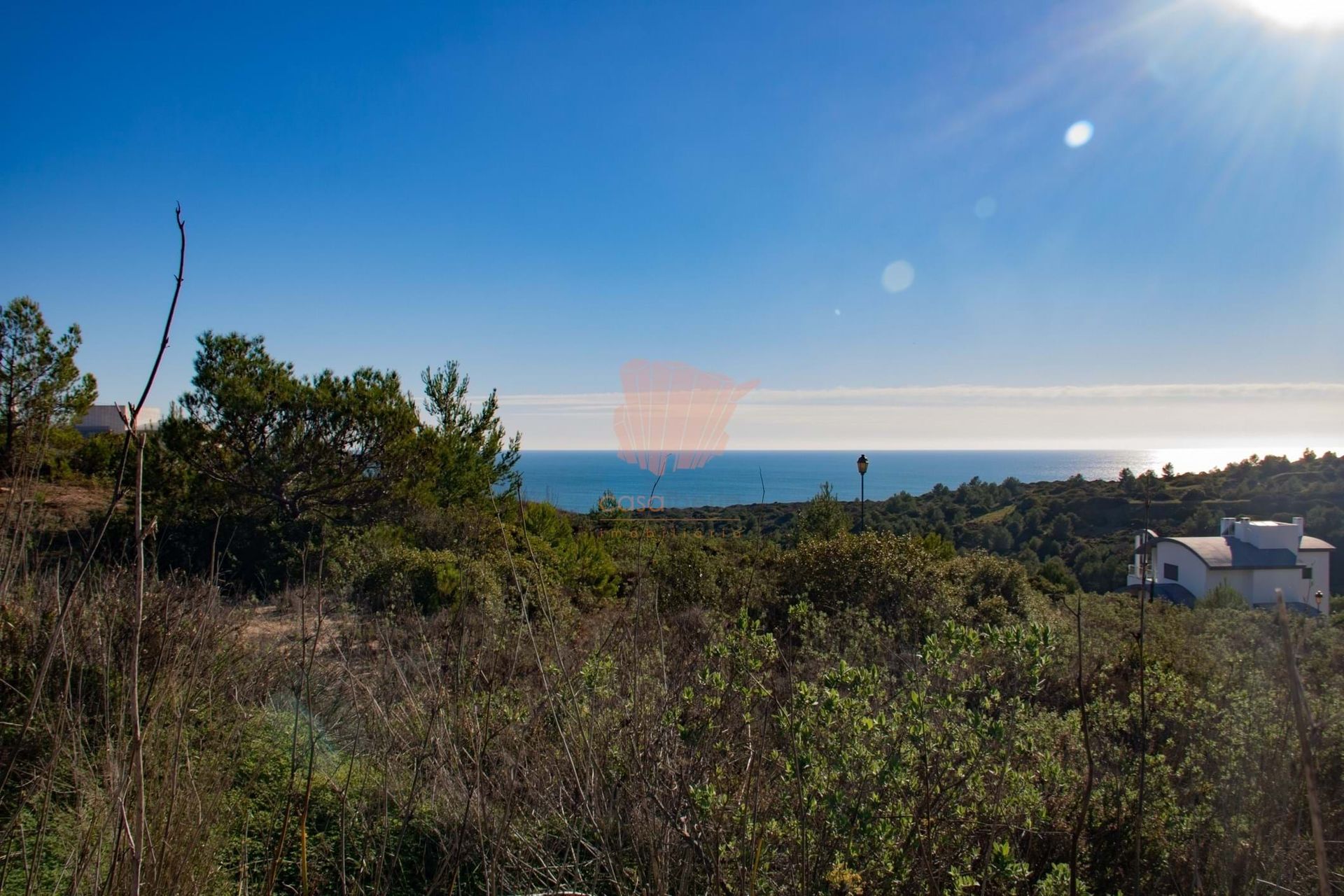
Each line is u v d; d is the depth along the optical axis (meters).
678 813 2.05
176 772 1.85
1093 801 2.74
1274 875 2.38
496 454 15.42
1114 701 3.85
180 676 2.46
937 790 2.25
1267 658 3.76
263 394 11.93
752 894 1.75
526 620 2.06
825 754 2.27
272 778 2.67
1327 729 2.71
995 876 2.21
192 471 11.55
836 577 8.41
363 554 9.08
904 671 2.96
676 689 2.46
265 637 4.45
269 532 10.96
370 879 2.18
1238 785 2.81
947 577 9.71
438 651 2.88
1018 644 2.28
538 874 2.06
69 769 2.18
